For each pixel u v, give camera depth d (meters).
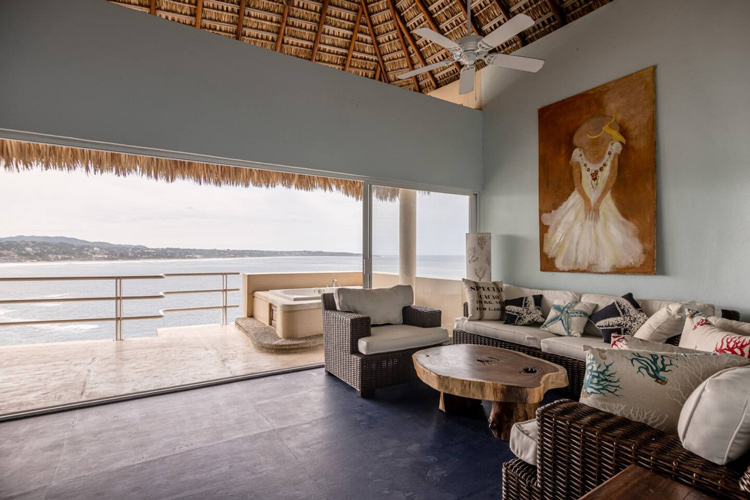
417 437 2.58
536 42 4.84
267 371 3.94
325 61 5.71
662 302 3.37
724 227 3.24
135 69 3.38
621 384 1.46
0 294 12.62
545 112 4.70
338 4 5.19
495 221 5.43
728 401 1.11
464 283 4.52
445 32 5.36
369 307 4.00
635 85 3.82
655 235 3.66
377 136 4.71
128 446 2.44
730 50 3.22
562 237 4.49
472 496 1.94
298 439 2.54
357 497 1.94
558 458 1.39
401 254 4.92
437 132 5.21
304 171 4.31
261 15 4.94
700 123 3.39
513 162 5.17
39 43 3.05
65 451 2.38
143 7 4.43
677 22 3.55
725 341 1.88
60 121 3.11
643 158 3.75
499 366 2.65
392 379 3.47
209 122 3.70
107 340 5.27
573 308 3.70
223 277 6.38
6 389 3.38
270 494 1.96
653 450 1.19
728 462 1.11
